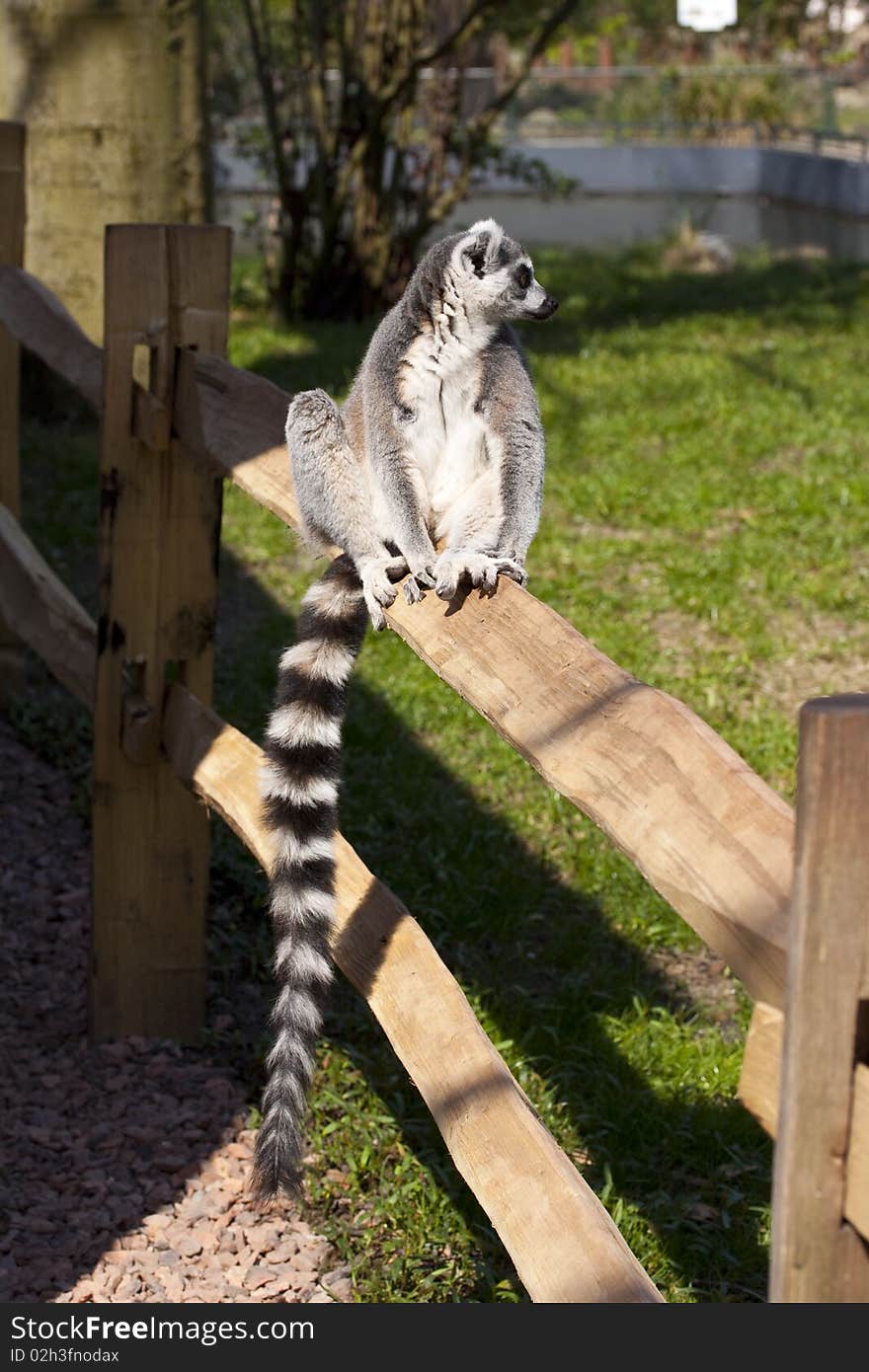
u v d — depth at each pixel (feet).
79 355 19.31
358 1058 18.97
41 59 42.01
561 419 47.32
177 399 17.79
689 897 7.97
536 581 34.14
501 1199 10.78
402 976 12.97
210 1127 18.21
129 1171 17.30
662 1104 18.16
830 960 6.79
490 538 14.94
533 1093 18.22
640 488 40.63
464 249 15.51
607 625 31.81
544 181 74.33
